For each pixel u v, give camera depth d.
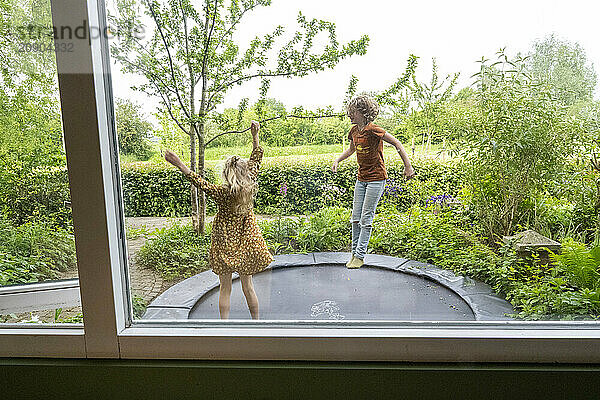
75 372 1.20
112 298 1.18
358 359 1.19
